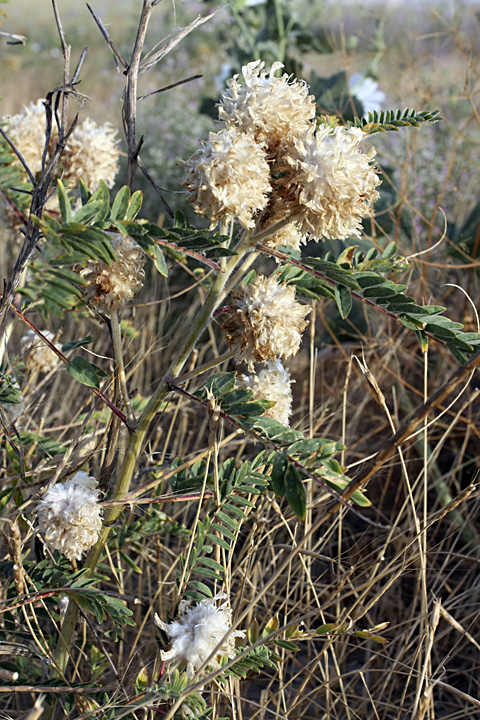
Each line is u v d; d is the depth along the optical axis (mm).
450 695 868
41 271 569
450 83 1630
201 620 608
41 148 777
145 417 644
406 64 1601
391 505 1077
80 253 555
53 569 669
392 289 589
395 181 1485
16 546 615
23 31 3311
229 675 627
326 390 1203
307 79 1503
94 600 636
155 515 742
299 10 1693
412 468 1082
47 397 1025
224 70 1533
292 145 586
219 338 1271
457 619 878
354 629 644
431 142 1636
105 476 676
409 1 1878
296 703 708
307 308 604
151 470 688
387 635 873
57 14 634
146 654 783
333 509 592
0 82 2564
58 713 757
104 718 621
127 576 880
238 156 564
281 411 679
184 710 617
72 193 827
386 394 1153
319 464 588
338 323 1262
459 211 1521
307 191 577
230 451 991
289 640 640
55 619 694
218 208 571
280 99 591
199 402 624
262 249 613
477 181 1615
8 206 777
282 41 1499
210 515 695
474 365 562
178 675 596
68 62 641
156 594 744
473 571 917
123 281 614
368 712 820
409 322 604
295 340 601
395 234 1121
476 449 1096
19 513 669
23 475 690
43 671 673
